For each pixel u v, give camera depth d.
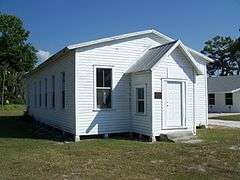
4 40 62.12
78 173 10.39
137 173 10.38
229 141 16.42
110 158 12.59
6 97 69.56
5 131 22.75
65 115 19.75
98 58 18.36
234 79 46.53
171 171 10.62
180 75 18.05
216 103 46.38
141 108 18.28
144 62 18.39
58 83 21.48
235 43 73.50
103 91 18.55
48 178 9.83
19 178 9.83
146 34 19.67
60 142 17.12
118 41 18.89
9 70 67.06
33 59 64.38
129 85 19.06
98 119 18.27
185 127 18.03
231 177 9.93
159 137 17.27
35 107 30.38
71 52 18.39
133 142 16.56
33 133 21.50
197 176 10.04
